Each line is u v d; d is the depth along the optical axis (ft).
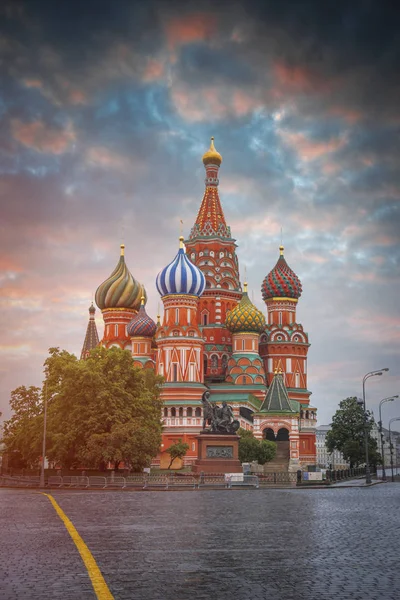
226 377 440.45
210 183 494.59
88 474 278.67
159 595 55.77
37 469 322.96
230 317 447.42
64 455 276.00
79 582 60.64
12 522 110.32
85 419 276.82
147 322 449.89
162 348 416.26
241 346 444.14
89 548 80.64
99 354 310.45
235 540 88.28
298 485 253.44
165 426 398.21
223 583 60.64
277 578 62.85
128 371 296.10
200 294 430.20
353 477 337.31
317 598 54.65
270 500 167.73
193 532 96.89
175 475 274.77
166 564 70.13
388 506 146.41
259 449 345.31
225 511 133.39
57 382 304.30
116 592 56.75
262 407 390.42
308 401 461.37
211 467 282.15
